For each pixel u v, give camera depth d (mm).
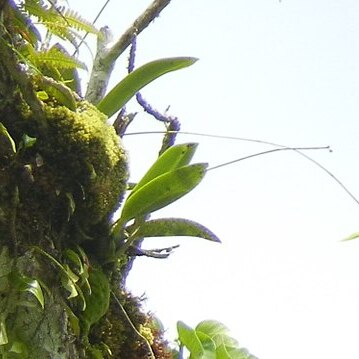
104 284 1183
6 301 1049
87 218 1170
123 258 1275
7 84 1109
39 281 1075
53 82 1139
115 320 1237
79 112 1170
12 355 1037
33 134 1123
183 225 1270
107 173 1157
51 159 1130
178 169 1237
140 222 1257
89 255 1208
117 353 1231
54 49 1202
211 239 1277
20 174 1103
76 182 1143
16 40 1171
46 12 1226
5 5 1133
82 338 1144
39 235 1111
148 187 1239
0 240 1075
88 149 1138
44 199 1129
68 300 1138
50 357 1068
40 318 1071
